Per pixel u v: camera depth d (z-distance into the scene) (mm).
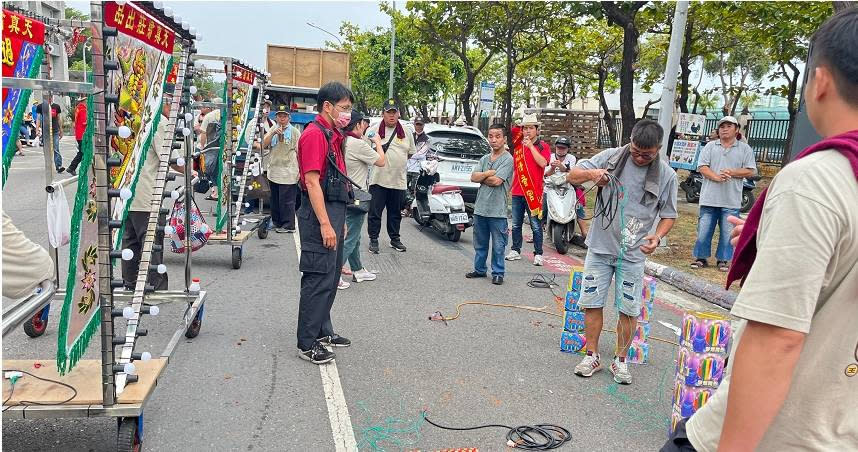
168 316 5574
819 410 1523
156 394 4008
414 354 4957
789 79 18938
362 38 33062
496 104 34750
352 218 6656
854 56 1439
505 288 7238
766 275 1438
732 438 1484
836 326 1482
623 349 4598
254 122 8039
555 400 4250
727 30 15891
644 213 4406
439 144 11836
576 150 17938
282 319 5625
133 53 3074
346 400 4066
